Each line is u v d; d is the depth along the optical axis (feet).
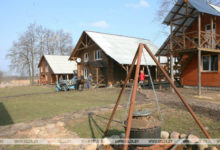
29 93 51.75
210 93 37.17
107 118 19.97
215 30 43.39
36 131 16.24
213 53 42.27
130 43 74.43
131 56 59.72
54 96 42.11
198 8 34.42
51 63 98.94
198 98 31.07
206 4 45.03
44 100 35.91
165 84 64.18
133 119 12.52
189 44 47.88
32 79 126.52
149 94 36.14
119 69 62.90
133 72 65.46
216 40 39.91
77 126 17.56
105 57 62.75
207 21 44.55
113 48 60.95
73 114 21.93
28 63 125.70
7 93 54.19
